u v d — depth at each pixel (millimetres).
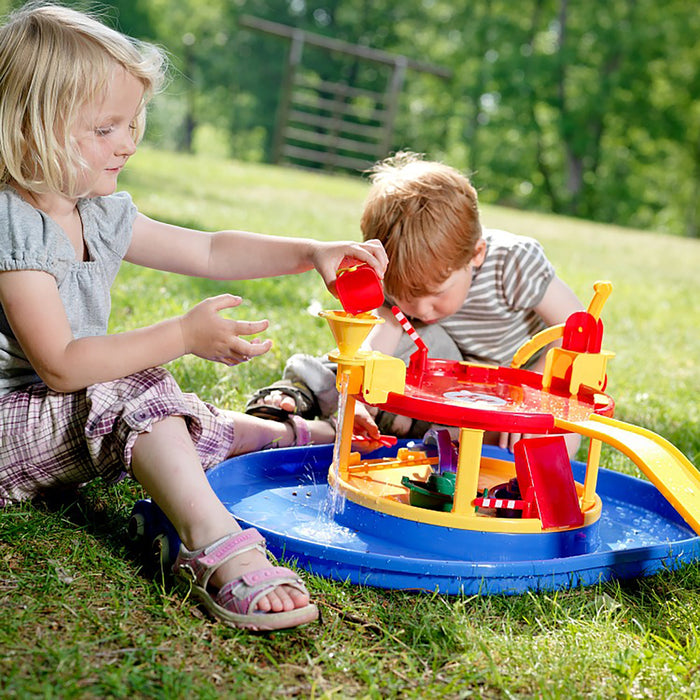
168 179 10633
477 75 25594
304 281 5180
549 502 1811
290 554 1708
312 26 29688
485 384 2074
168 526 1686
